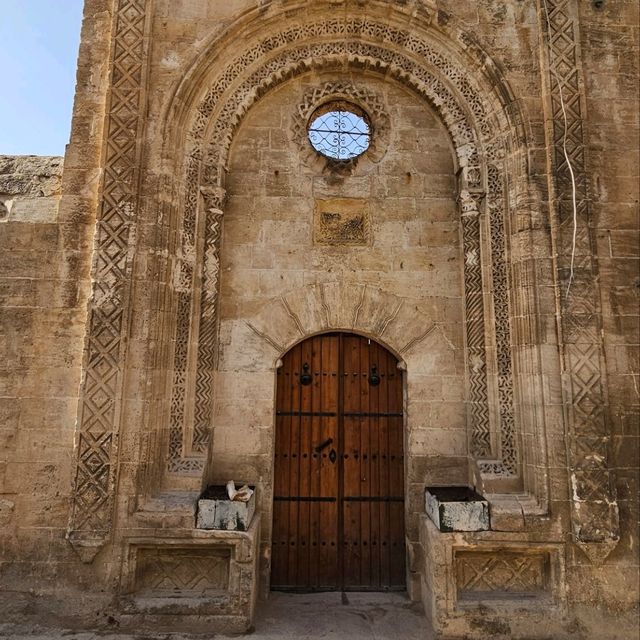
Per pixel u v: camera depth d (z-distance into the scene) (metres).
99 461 5.40
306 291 6.41
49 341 5.78
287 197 6.61
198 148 6.31
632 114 6.19
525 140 6.10
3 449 5.59
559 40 6.24
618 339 5.75
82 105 6.22
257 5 6.42
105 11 6.48
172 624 5.16
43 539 5.40
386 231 6.56
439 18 6.43
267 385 6.23
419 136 6.79
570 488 5.39
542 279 5.80
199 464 5.81
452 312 6.40
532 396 5.66
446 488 6.03
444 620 5.14
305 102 6.79
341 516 6.24
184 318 6.02
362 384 6.48
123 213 5.82
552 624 5.16
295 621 5.41
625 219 5.97
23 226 5.98
